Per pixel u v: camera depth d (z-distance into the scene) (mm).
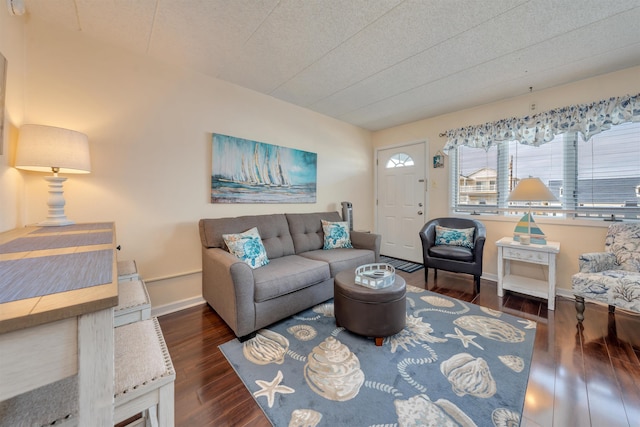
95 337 490
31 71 1656
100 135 1921
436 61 2227
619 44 1957
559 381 1377
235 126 2672
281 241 2680
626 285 1765
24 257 791
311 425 1119
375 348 1695
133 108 2062
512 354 1620
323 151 3621
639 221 2273
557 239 2672
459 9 1624
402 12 1653
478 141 3148
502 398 1261
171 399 775
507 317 2139
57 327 462
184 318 2143
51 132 1458
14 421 578
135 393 704
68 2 1554
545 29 1802
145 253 2143
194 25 1771
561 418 1143
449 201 3543
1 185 1317
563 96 2615
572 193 2617
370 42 1964
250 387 1353
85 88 1856
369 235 2959
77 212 1842
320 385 1362
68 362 474
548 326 1982
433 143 3701
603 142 2453
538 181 2443
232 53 2109
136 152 2082
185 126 2338
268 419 1156
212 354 1641
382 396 1282
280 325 2018
